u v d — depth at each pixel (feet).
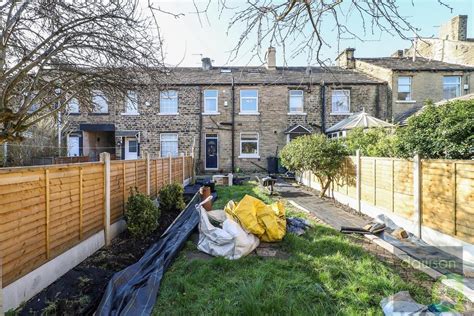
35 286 10.40
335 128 48.03
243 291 10.52
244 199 17.43
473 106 16.61
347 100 57.36
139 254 15.05
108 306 9.34
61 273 12.04
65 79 13.73
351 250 14.89
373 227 18.24
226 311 9.51
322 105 57.31
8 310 8.95
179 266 13.24
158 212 19.36
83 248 13.93
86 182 14.34
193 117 57.62
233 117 57.77
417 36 9.11
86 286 11.07
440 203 15.44
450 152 16.28
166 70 14.61
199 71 64.18
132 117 57.26
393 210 19.93
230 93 57.77
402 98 56.08
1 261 8.87
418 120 18.43
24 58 9.92
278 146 57.93
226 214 17.21
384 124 39.29
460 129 15.84
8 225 9.22
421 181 16.99
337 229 19.34
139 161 22.48
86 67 13.30
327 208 26.14
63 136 51.55
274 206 19.63
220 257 13.91
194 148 56.54
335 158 28.50
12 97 12.95
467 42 57.77
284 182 45.50
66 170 12.60
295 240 16.30
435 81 55.57
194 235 17.76
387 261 13.83
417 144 17.98
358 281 11.42
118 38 11.53
